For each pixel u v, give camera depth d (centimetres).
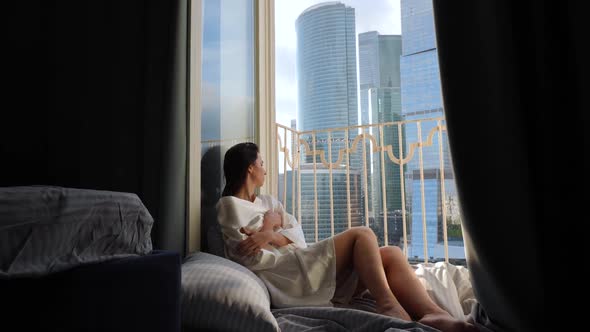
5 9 160
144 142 164
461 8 146
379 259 153
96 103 168
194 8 186
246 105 245
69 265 71
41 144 162
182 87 171
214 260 145
